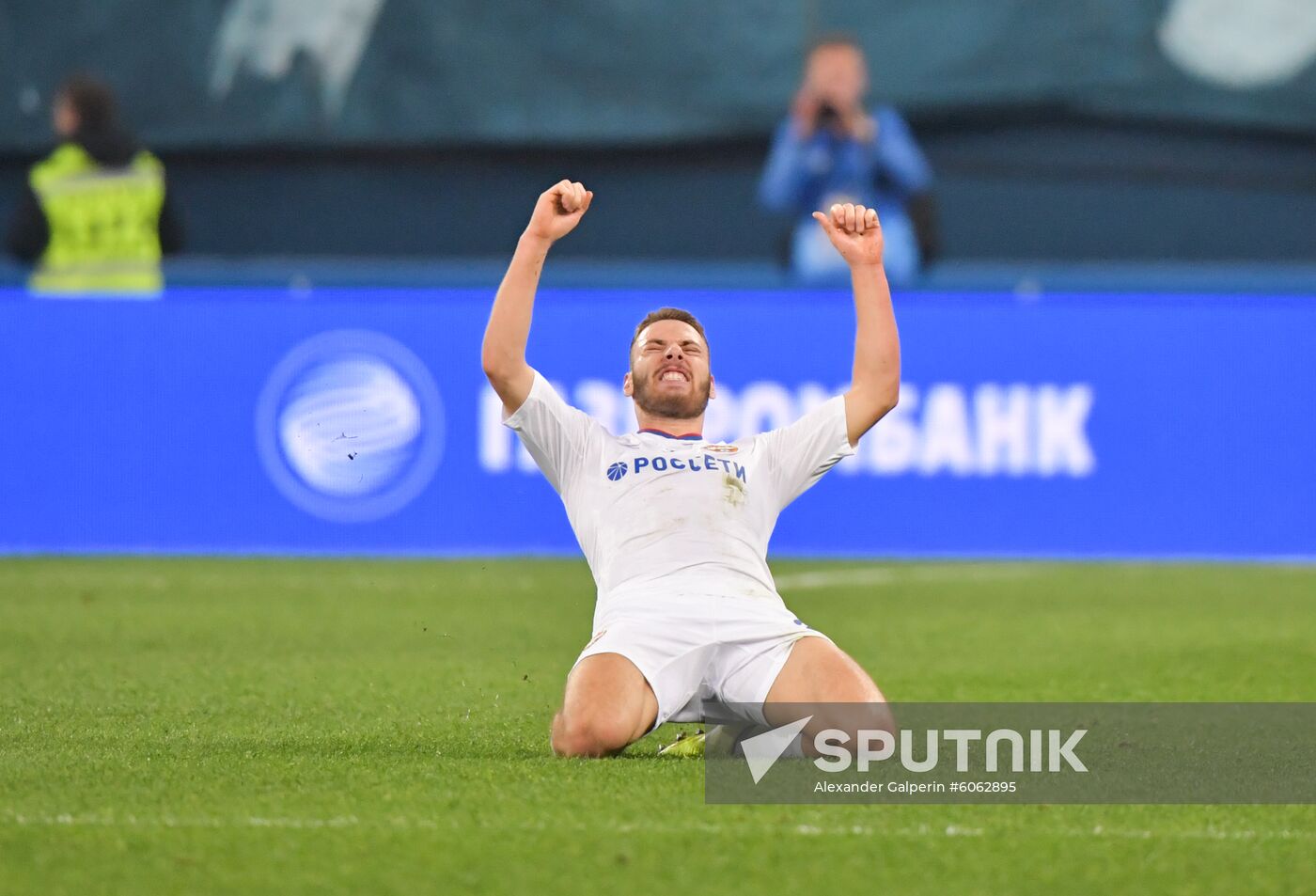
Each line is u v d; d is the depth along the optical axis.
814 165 43.28
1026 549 40.66
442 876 12.01
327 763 15.94
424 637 27.53
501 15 49.81
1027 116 49.91
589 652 16.34
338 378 40.69
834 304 40.47
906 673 24.06
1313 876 12.32
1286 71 49.16
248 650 25.98
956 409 40.62
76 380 40.91
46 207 42.47
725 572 16.66
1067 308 40.75
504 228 50.88
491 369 17.23
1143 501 40.75
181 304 40.88
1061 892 11.84
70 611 30.50
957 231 50.53
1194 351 40.78
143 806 14.00
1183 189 50.03
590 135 50.09
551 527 40.50
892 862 12.48
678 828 13.28
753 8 49.44
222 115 50.09
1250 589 35.00
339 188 50.78
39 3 49.50
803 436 17.62
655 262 50.59
